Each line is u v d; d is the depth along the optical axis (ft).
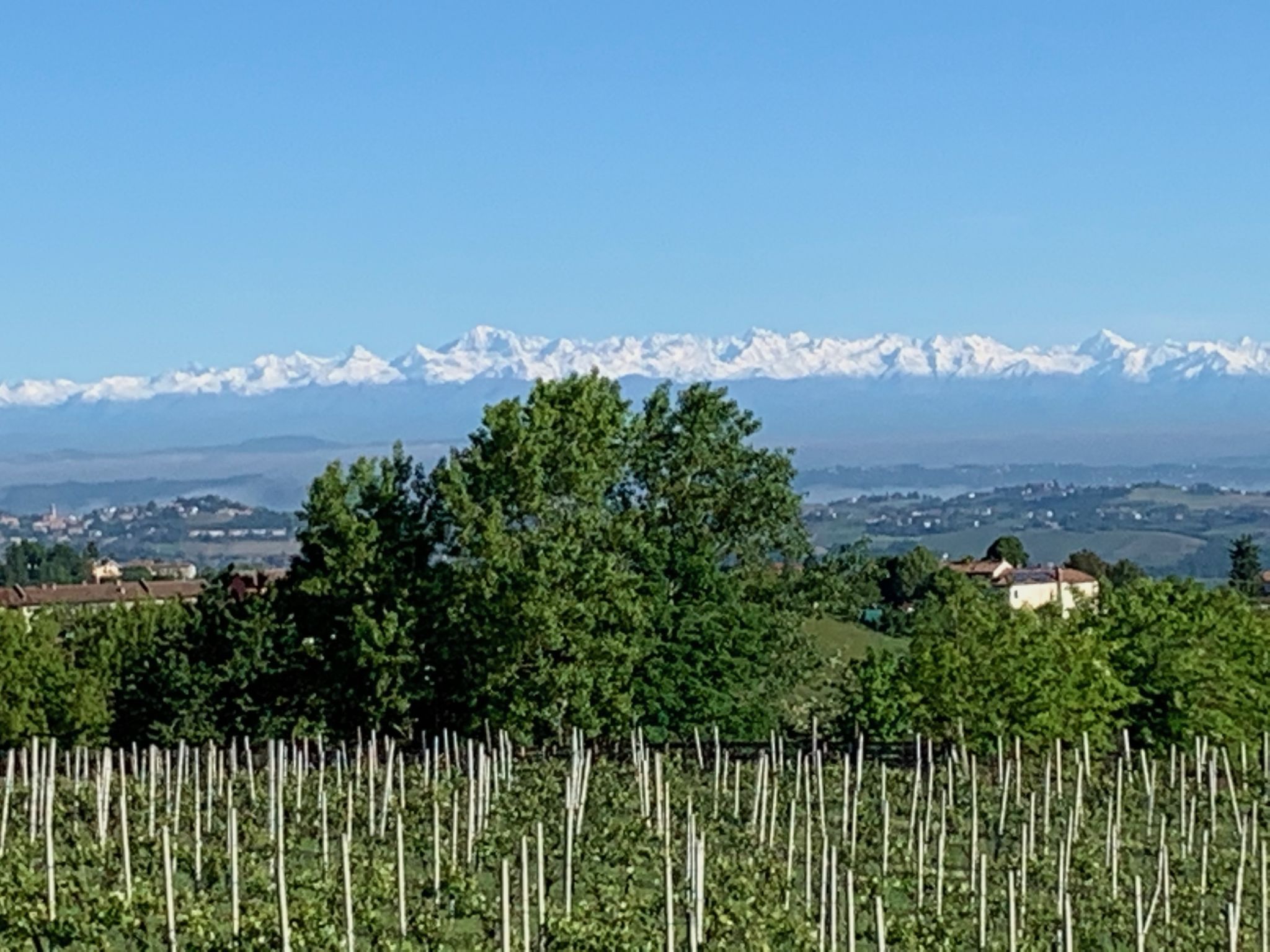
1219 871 92.63
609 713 139.44
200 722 152.76
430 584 142.41
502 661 136.15
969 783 113.29
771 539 187.73
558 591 138.31
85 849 86.12
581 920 70.95
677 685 148.56
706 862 84.89
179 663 154.81
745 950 70.95
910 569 367.66
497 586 136.67
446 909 79.36
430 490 147.54
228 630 154.10
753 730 154.51
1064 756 120.06
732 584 157.07
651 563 151.02
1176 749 124.88
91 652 196.95
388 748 109.91
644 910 76.59
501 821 102.99
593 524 144.56
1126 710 128.36
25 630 172.14
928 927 75.05
